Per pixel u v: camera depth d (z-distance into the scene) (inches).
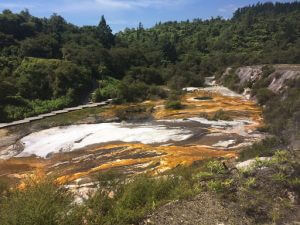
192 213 335.9
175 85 2281.0
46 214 284.5
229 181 383.9
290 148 528.4
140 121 1408.7
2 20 2573.8
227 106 1583.4
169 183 413.1
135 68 2438.5
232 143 1011.9
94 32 3225.9
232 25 5064.0
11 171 900.0
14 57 2122.3
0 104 1547.7
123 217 326.0
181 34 4911.4
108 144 1067.9
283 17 4909.0
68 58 2317.9
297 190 366.9
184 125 1277.1
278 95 1514.5
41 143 1143.0
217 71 2714.1
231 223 317.7
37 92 1787.6
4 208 301.7
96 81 2167.8
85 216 327.3
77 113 1578.5
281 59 2407.7
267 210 336.8
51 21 3225.9
